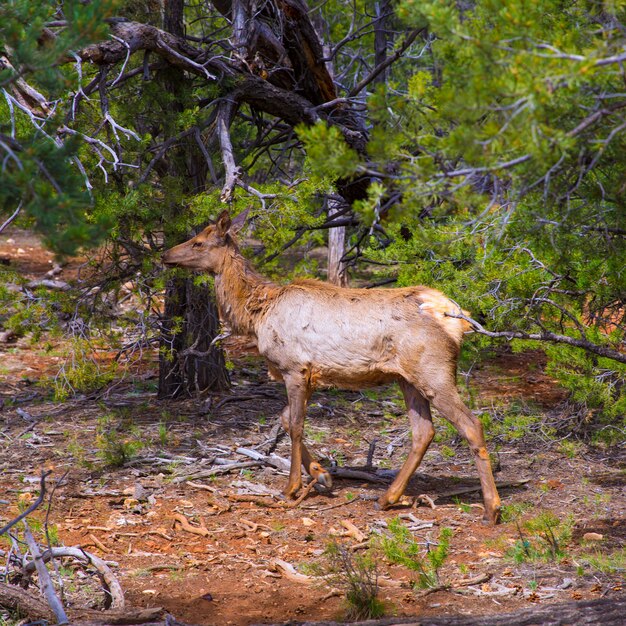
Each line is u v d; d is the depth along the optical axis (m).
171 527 11.19
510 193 7.44
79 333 14.70
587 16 7.88
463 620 7.59
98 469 13.26
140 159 14.04
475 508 11.87
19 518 7.86
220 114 14.59
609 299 12.38
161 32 13.52
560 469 13.52
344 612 8.64
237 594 9.16
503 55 5.85
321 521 11.41
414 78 6.93
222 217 12.34
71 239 5.79
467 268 13.45
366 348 11.49
